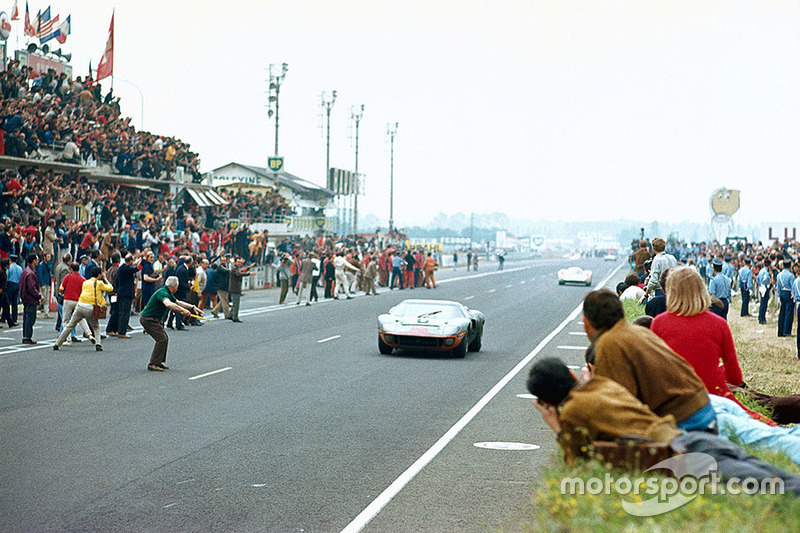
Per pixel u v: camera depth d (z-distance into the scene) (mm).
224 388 20188
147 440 14414
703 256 58812
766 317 43500
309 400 18797
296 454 13602
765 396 13766
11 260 36719
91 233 44625
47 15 65250
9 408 17094
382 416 17062
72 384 20250
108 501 10773
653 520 7316
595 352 9070
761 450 9867
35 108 50625
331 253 61219
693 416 8867
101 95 63281
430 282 80750
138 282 40250
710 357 10938
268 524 9938
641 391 8891
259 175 125375
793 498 7574
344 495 11250
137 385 20297
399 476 12312
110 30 65812
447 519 10219
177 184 67875
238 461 13047
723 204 94375
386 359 26328
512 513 10484
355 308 47406
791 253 60156
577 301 56375
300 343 30391
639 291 25219
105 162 59812
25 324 28344
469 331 27688
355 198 131625
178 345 29188
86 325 28656
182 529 9695
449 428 15922
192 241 56156
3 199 42188
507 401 19047
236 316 38594
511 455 13734
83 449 13633
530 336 34469
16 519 9969
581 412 8328
